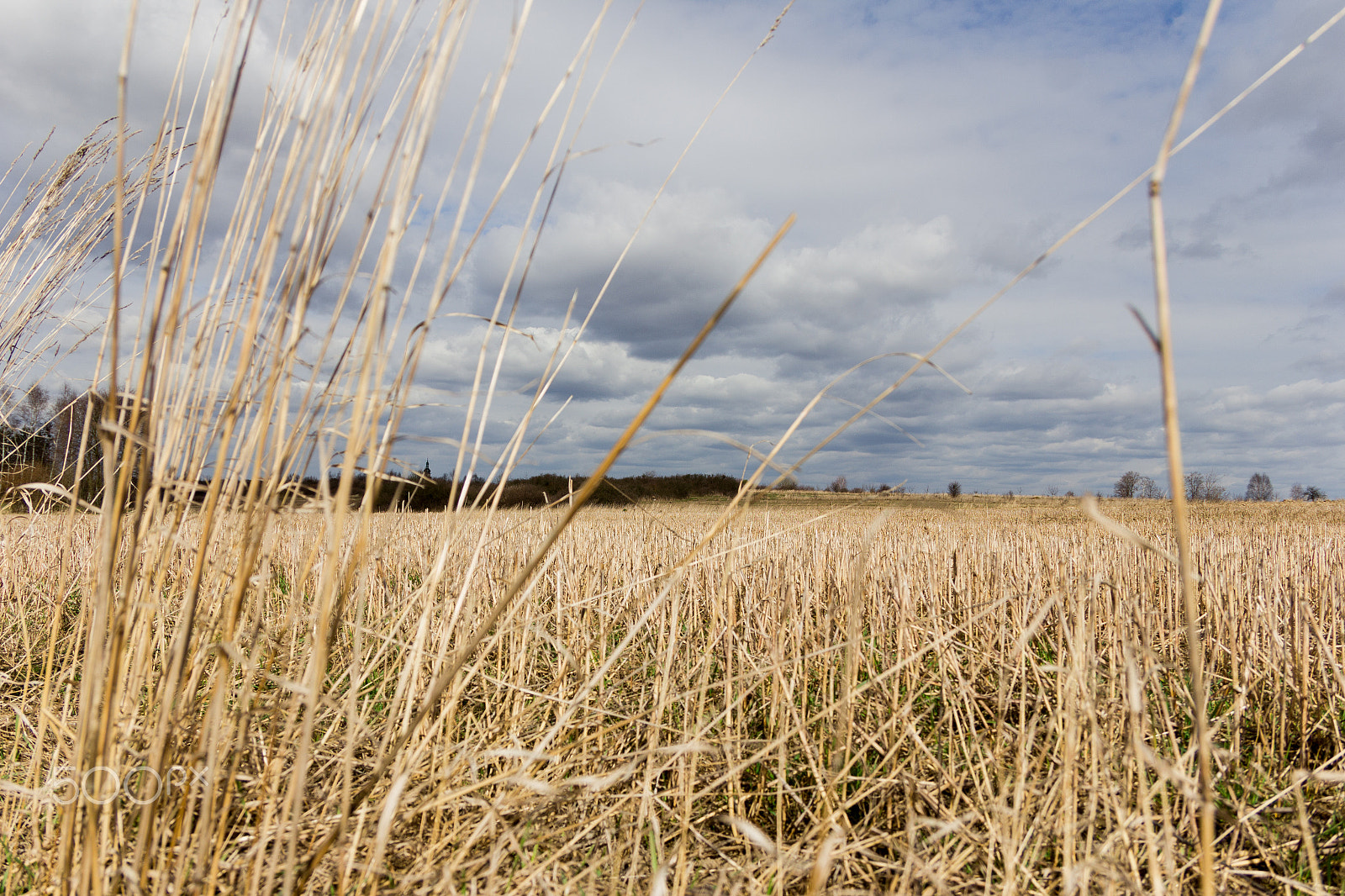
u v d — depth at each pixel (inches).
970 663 119.3
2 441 121.3
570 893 67.9
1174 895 60.4
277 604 106.7
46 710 65.9
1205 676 118.2
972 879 70.3
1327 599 159.2
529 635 114.3
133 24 44.4
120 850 54.3
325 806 68.8
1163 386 36.8
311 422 58.7
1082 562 171.0
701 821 84.3
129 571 50.5
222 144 50.7
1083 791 83.0
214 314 56.5
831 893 61.5
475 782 75.2
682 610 153.3
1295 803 88.6
